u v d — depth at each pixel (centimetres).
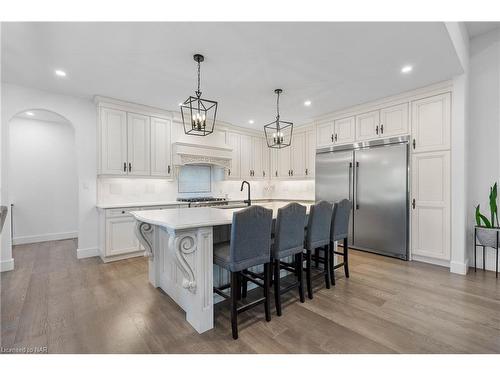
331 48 237
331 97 370
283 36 218
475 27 305
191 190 508
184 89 338
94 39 223
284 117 476
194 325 190
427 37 220
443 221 321
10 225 318
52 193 510
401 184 354
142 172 405
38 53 247
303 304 228
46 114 472
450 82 312
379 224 376
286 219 212
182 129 454
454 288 259
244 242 181
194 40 224
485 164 318
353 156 409
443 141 320
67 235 525
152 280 272
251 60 260
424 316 205
